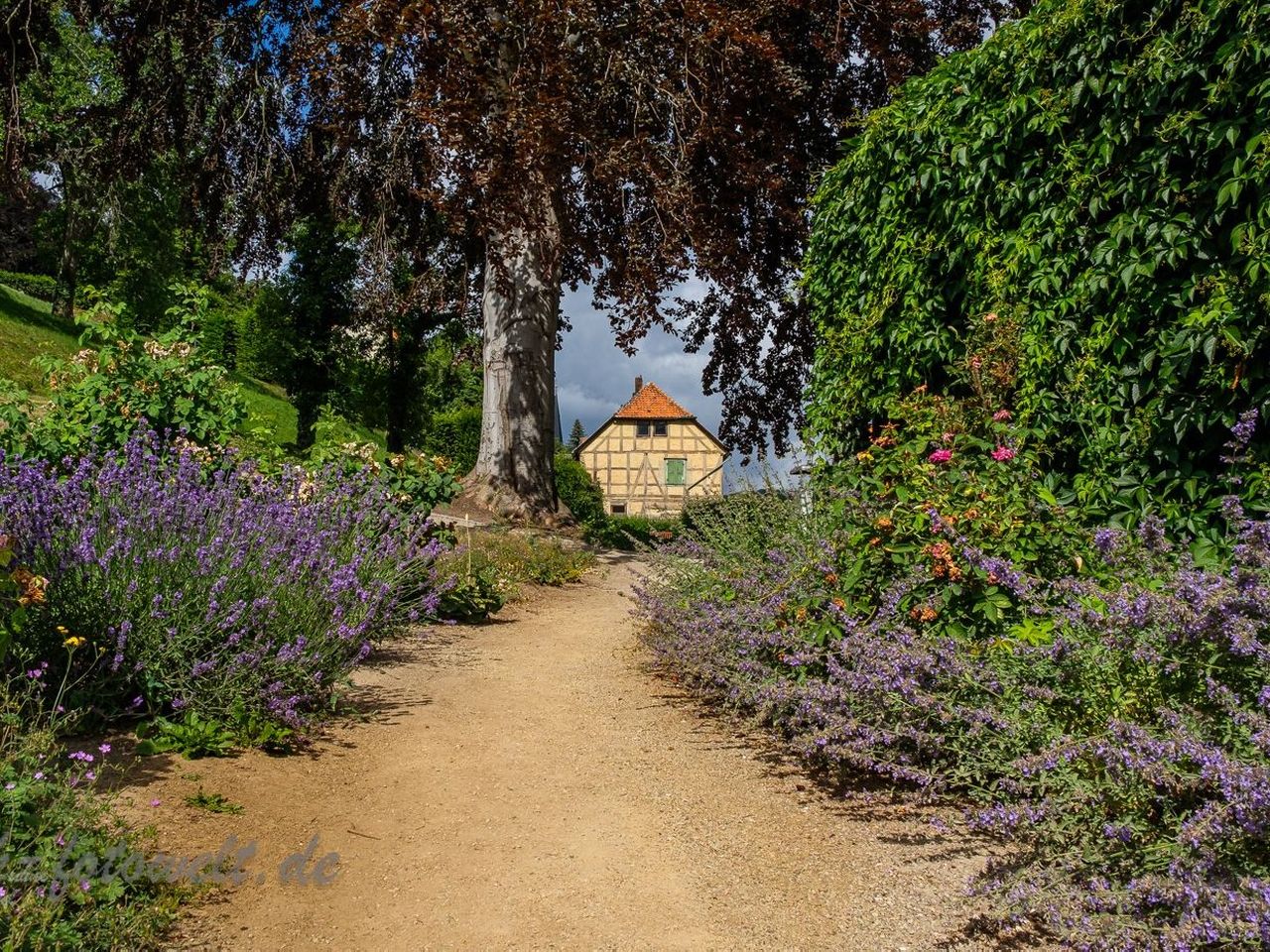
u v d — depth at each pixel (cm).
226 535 432
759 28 1023
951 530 364
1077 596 334
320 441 762
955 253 503
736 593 487
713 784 354
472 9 899
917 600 364
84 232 2702
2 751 272
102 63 1891
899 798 333
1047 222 450
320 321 2144
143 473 459
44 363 652
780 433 1343
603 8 909
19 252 3803
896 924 241
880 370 557
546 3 860
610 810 328
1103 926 212
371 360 2208
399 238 1290
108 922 214
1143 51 404
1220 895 200
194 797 307
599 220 1145
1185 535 360
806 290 676
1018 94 471
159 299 2673
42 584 308
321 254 2102
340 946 229
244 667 381
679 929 242
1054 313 439
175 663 382
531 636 671
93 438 598
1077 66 436
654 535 660
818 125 1153
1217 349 362
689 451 3738
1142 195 401
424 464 783
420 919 246
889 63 1046
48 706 350
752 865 282
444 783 352
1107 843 243
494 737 413
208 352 702
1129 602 267
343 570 457
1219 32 374
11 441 563
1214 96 365
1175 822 233
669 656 521
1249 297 349
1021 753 284
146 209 2561
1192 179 387
